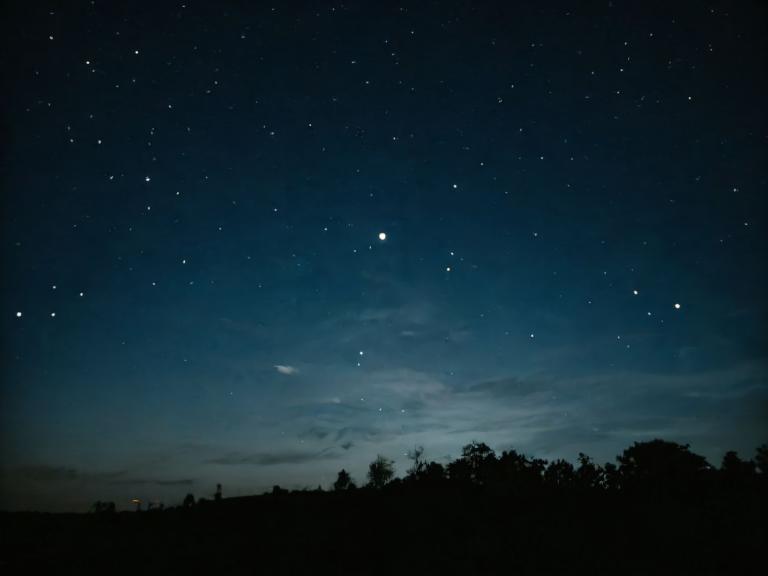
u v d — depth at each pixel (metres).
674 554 11.52
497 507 16.42
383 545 14.06
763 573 10.17
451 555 12.62
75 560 14.34
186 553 14.79
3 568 13.59
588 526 13.91
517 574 11.09
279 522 17.78
